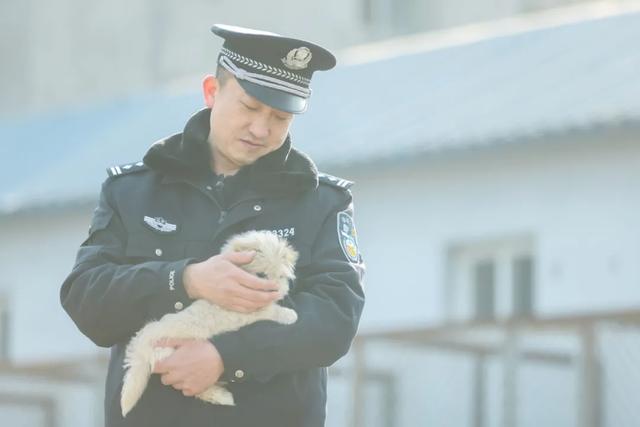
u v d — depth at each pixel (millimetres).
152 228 4824
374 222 18203
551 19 22844
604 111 16234
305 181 4859
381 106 20234
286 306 4719
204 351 4602
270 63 4809
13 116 32031
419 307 17781
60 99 32031
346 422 13711
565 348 12406
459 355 12859
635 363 11641
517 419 12336
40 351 21719
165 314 4676
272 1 31797
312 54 4824
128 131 23984
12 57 32281
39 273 21766
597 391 11805
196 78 30469
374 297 18156
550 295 16703
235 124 4809
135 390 4656
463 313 17531
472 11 32000
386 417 13172
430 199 17781
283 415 4738
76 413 14828
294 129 20281
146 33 31875
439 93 19953
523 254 17219
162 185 4887
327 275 4793
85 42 32125
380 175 18188
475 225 17406
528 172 17031
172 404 4723
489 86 19406
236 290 4570
